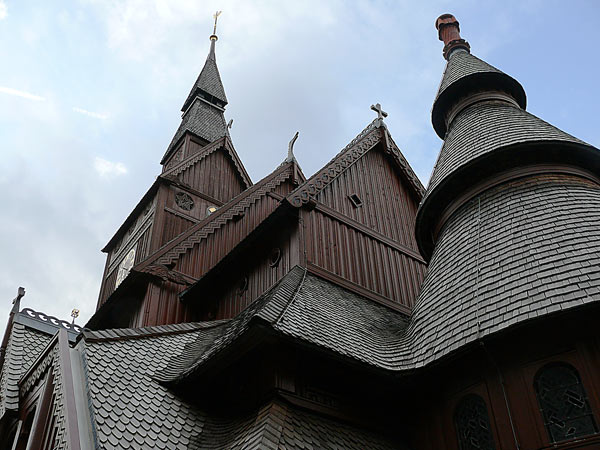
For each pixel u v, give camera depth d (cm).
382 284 1596
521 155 1274
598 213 1097
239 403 1048
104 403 955
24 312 1727
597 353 880
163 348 1251
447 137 1580
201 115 3488
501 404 941
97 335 1152
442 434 1030
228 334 1156
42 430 955
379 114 2023
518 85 1636
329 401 1027
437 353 1033
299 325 1044
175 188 2630
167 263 1933
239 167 3044
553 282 962
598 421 831
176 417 1023
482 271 1107
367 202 1770
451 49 1891
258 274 1617
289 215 1549
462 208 1334
